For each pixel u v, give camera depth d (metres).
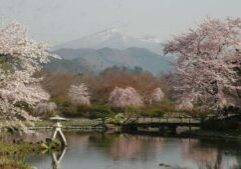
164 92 112.81
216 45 60.81
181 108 66.62
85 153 39.16
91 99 108.88
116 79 117.69
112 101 98.31
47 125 65.12
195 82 59.31
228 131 53.75
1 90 27.58
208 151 40.38
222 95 57.38
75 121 74.38
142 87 112.12
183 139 51.78
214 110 58.91
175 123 61.84
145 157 36.94
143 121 68.00
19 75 28.84
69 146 44.47
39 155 36.88
